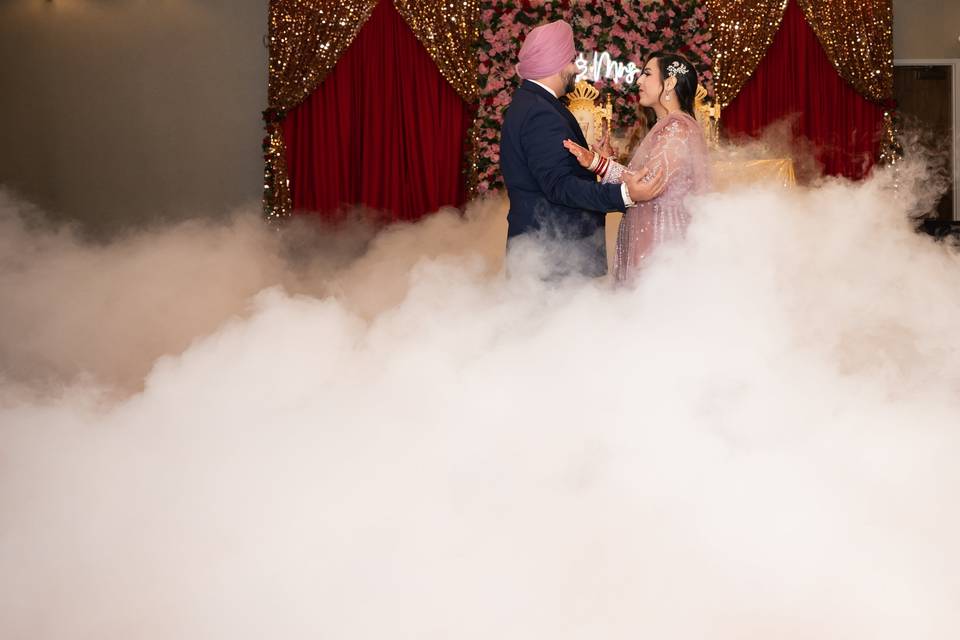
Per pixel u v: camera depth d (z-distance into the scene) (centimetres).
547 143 263
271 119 667
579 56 659
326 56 662
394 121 670
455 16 658
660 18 664
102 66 686
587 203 260
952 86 719
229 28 684
